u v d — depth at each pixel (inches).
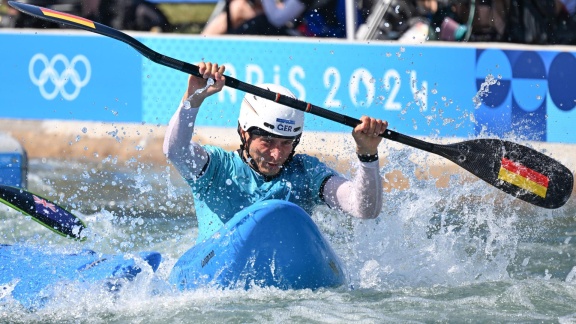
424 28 1519.4
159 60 720.3
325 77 1489.9
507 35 1539.1
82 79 1547.7
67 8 1617.9
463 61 1489.9
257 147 725.9
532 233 1007.0
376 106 1486.2
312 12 1560.0
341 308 655.1
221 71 711.7
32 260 735.7
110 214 1104.8
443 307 661.9
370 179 719.7
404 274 783.1
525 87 1501.0
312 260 709.9
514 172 810.8
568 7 1565.0
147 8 1624.0
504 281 763.4
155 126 1531.7
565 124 1505.9
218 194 744.3
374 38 1525.6
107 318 645.3
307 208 761.6
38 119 1561.3
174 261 805.2
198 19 1670.8
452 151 794.2
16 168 1197.1
